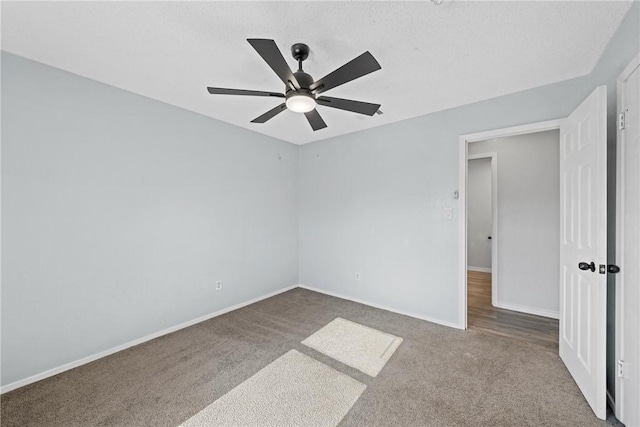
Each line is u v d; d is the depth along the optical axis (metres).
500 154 3.49
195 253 3.07
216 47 1.86
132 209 2.56
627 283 1.53
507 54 1.94
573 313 2.01
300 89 1.73
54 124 2.12
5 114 1.92
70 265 2.21
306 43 1.80
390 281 3.43
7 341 1.95
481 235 5.56
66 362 2.19
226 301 3.40
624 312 1.56
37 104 2.04
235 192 3.49
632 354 1.48
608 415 1.65
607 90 1.82
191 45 1.84
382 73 2.20
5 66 1.92
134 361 2.30
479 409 1.73
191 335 2.78
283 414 1.71
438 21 1.59
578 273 1.93
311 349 2.48
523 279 3.37
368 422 1.63
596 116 1.65
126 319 2.53
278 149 4.10
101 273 2.38
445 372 2.12
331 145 4.02
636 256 1.44
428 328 2.91
